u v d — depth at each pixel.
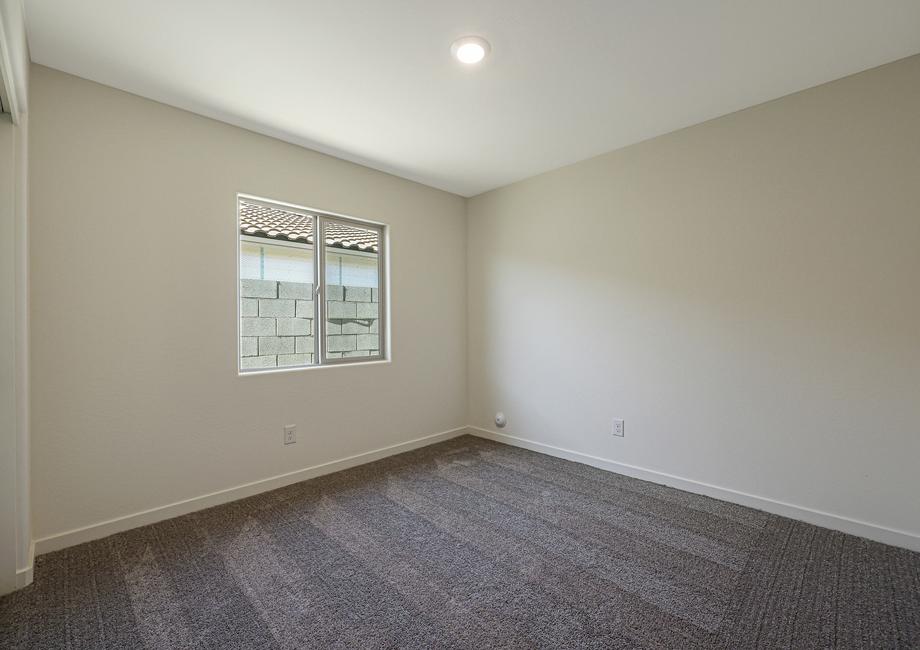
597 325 3.20
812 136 2.28
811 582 1.81
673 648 1.45
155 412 2.35
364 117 2.55
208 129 2.54
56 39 1.84
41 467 2.01
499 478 3.00
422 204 3.77
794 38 1.87
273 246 2.96
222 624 1.57
